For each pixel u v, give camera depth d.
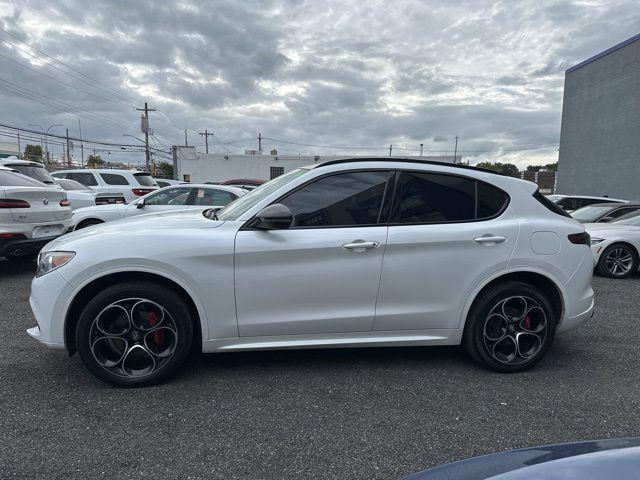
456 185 3.56
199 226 3.34
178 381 3.35
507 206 3.59
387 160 3.54
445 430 2.77
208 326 3.25
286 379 3.42
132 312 3.17
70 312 3.16
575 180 21.73
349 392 3.23
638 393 3.28
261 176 42.84
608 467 1.35
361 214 3.40
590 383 3.44
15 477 2.26
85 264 3.09
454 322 3.50
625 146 18.69
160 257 3.12
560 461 1.43
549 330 3.56
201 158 42.38
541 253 3.52
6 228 6.01
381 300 3.38
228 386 3.29
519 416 2.94
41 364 3.59
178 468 2.37
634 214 8.52
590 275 3.74
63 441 2.58
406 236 3.36
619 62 18.94
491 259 3.45
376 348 4.08
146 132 46.75
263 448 2.56
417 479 1.52
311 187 3.41
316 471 2.37
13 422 2.77
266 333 3.32
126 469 2.35
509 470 1.43
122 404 3.00
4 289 5.94
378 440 2.65
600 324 4.92
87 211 8.38
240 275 3.22
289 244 3.24
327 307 3.34
